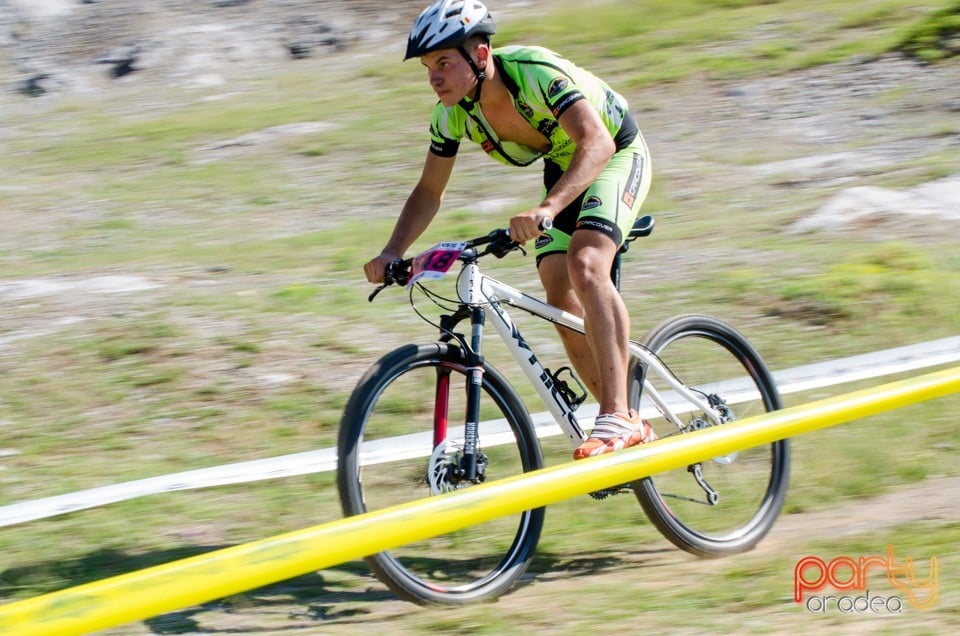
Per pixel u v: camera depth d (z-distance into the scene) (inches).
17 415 260.2
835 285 331.3
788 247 375.2
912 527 196.7
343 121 605.3
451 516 138.6
